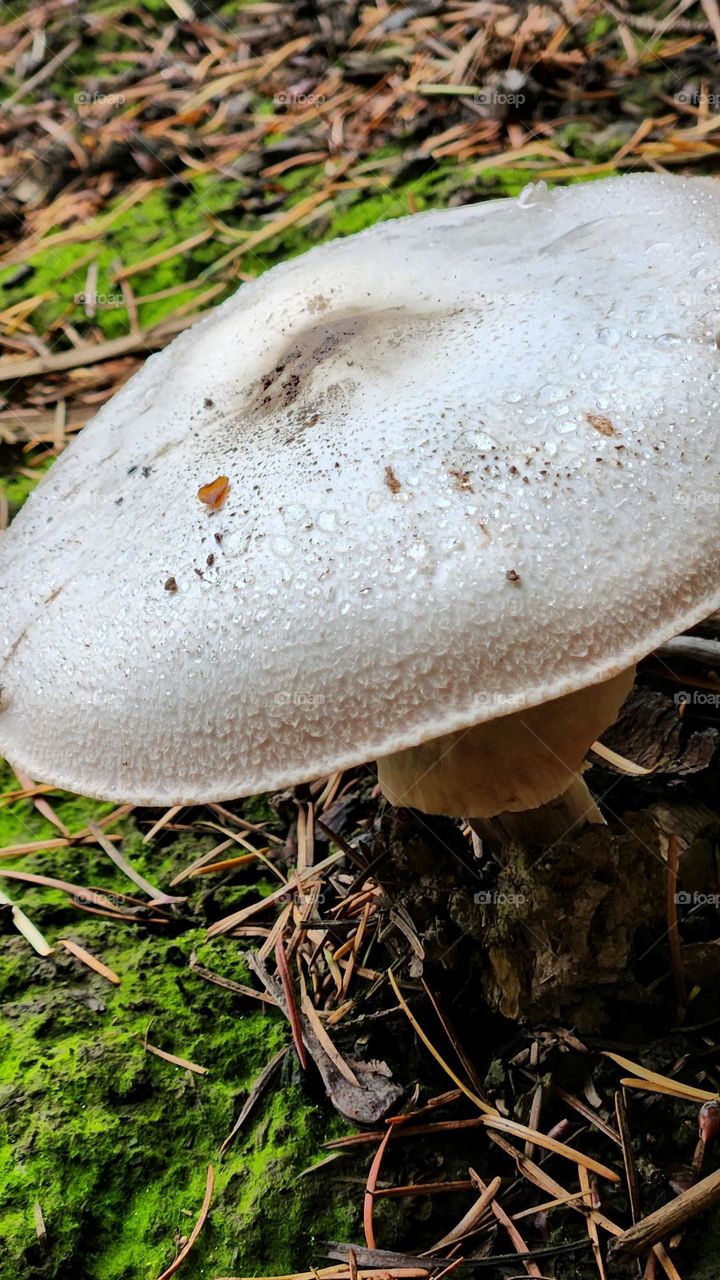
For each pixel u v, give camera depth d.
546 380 0.20
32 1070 0.26
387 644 0.19
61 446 0.42
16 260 0.51
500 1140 0.25
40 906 0.30
